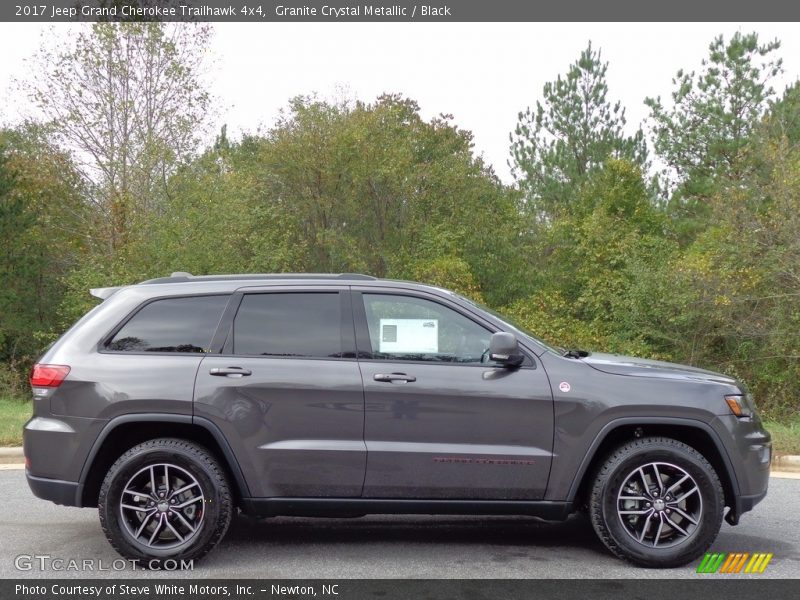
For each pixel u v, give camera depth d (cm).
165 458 487
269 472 493
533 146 3491
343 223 2691
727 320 1691
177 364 502
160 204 2283
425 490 495
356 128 2552
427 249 2475
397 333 515
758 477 502
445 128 2828
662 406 494
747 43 2688
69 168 2438
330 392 496
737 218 1697
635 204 2566
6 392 2064
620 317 1938
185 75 2416
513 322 546
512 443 496
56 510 648
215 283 530
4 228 2188
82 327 519
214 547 512
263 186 2548
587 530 592
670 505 493
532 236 2708
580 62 3453
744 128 2650
